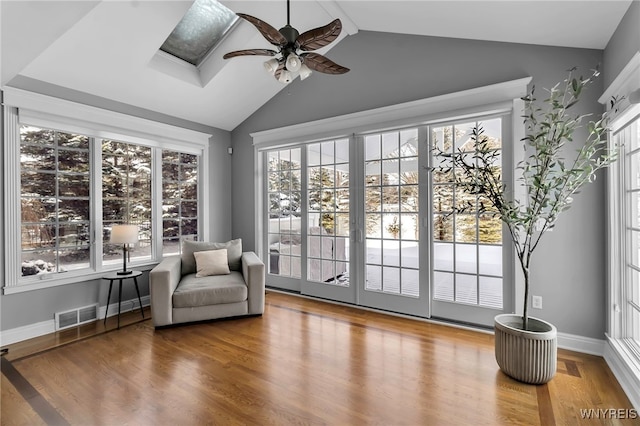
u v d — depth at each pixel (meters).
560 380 2.11
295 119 4.13
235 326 3.10
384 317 3.34
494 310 2.91
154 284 2.99
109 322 3.24
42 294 2.95
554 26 2.32
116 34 2.75
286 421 1.73
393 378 2.15
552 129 2.46
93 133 3.28
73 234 3.20
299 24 3.30
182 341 2.77
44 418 1.76
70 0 2.16
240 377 2.17
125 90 3.37
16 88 2.75
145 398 1.94
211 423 1.72
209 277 3.53
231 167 4.80
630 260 2.25
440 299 3.21
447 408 1.83
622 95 2.03
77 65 2.89
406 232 3.37
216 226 4.58
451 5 2.50
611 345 2.26
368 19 3.24
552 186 2.08
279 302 3.88
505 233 2.84
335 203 3.90
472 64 2.93
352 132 3.64
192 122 4.26
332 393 1.99
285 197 4.40
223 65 3.50
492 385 2.06
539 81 2.64
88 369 2.29
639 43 1.80
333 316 3.38
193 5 3.01
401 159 3.40
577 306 2.53
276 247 4.52
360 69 3.59
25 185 2.89
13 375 2.21
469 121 2.98
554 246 2.60
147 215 3.85
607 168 2.35
